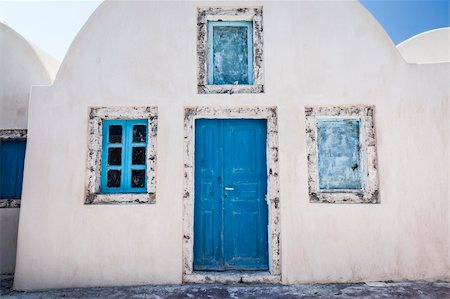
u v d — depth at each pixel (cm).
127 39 489
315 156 470
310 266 443
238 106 477
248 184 481
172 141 465
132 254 445
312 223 450
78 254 444
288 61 482
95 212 451
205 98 474
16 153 562
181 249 445
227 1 496
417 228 451
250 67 501
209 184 480
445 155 464
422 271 444
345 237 448
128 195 461
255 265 467
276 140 472
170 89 476
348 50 486
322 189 471
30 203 452
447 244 448
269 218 462
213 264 467
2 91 569
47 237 446
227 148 486
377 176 463
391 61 484
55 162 461
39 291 430
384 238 449
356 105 476
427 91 477
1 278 500
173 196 454
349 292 406
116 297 398
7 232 532
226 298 390
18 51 595
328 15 494
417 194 457
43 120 469
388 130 470
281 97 473
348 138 483
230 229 474
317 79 479
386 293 402
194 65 482
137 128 486
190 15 495
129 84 478
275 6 495
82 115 472
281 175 457
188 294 404
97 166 470
